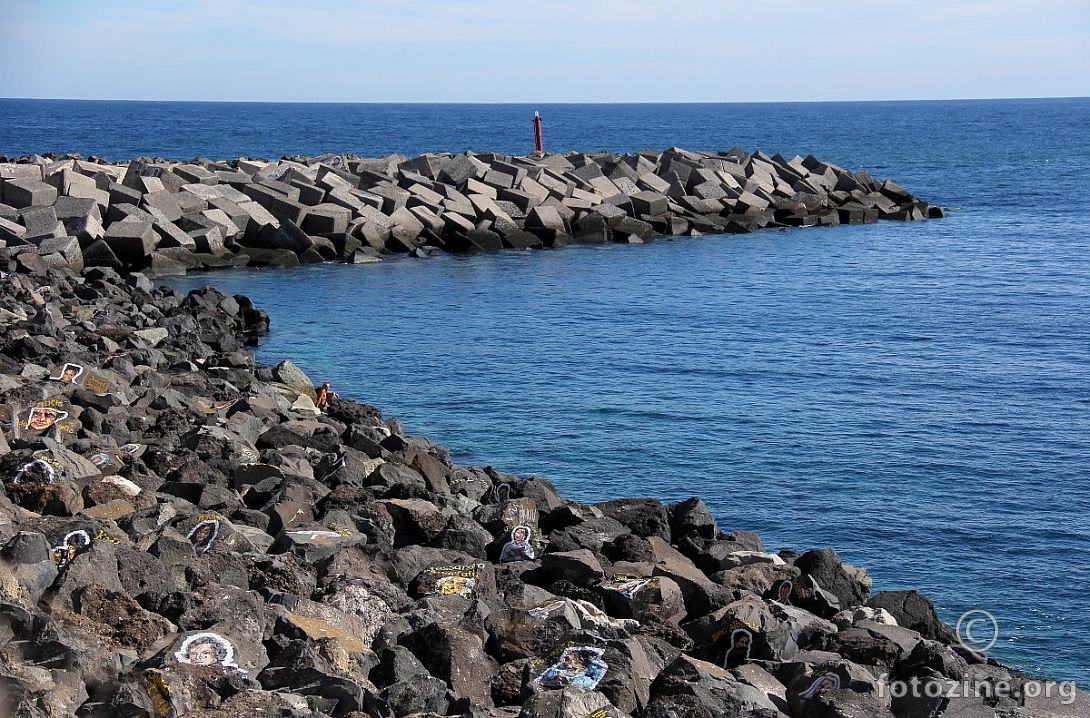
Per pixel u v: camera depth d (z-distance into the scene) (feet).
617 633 28.96
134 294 88.17
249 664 23.73
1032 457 59.26
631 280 116.06
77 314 77.20
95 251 105.91
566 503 44.14
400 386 72.54
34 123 517.96
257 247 121.08
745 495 53.88
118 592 25.14
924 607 36.37
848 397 70.64
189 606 25.66
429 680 24.03
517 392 71.26
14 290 77.82
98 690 21.24
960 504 52.80
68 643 22.30
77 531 29.73
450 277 115.85
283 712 21.04
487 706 24.97
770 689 26.89
